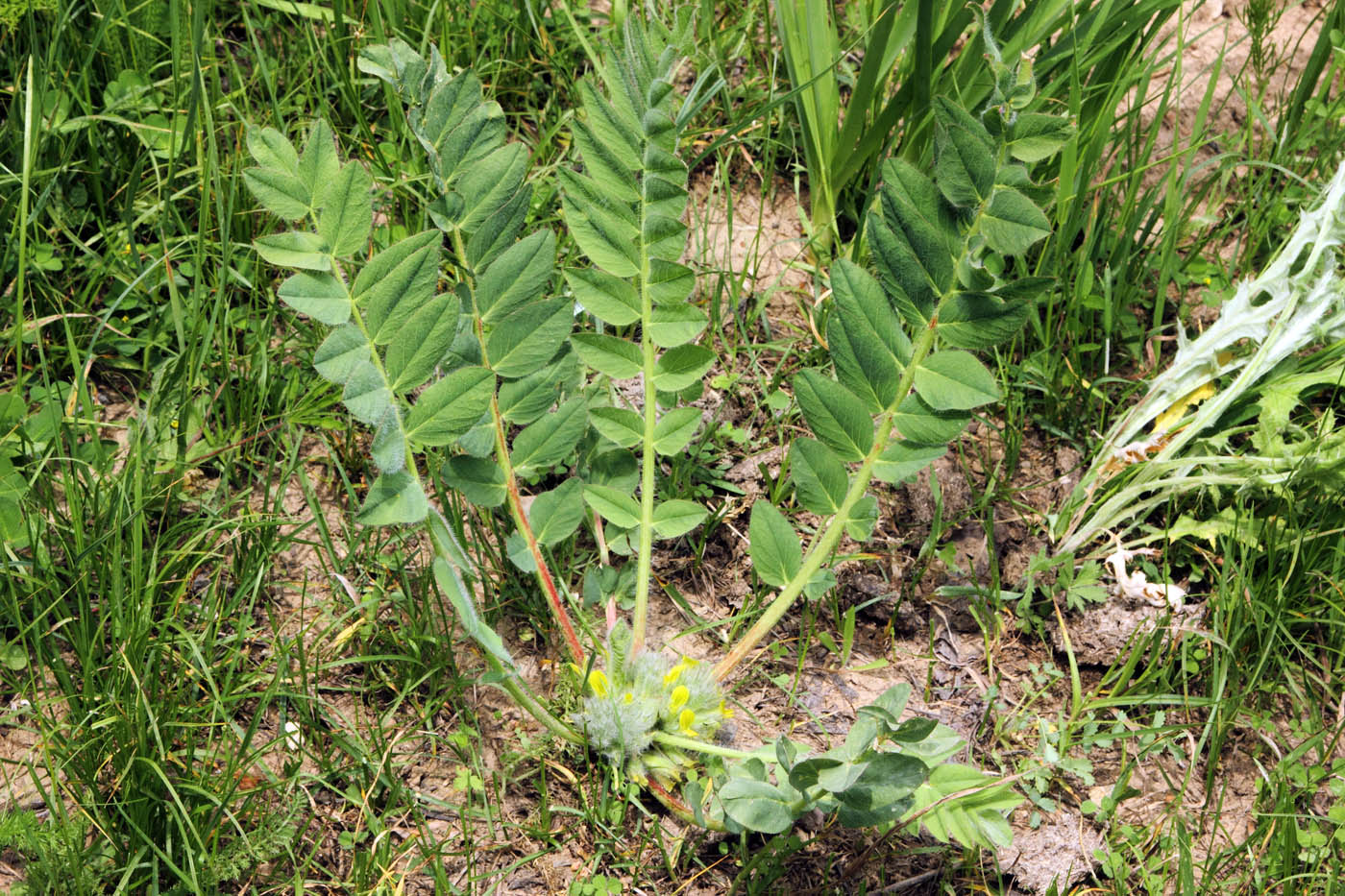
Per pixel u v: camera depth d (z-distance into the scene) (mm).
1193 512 2760
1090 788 2484
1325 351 2750
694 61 2416
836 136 3090
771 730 2520
